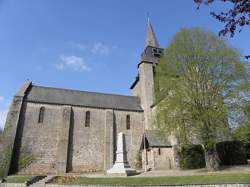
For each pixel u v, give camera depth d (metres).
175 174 18.42
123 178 16.45
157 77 22.53
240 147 22.92
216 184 12.72
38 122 29.34
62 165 27.86
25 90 31.02
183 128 18.70
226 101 18.20
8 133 26.78
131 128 33.72
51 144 28.86
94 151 30.53
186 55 20.72
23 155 27.16
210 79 19.36
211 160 18.64
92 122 32.00
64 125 29.81
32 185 18.70
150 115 34.12
